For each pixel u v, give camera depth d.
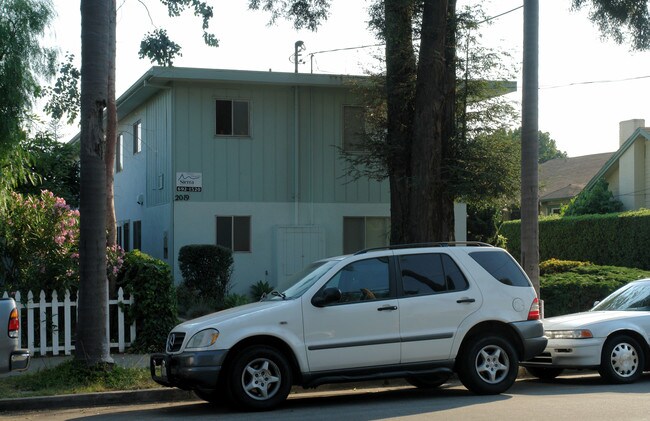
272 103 23.00
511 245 35.78
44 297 14.12
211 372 9.62
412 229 17.66
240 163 22.77
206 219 22.44
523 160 14.47
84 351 11.57
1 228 14.90
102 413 10.12
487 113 19.94
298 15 18.25
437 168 17.70
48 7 16.16
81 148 11.78
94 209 11.66
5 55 15.73
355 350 10.11
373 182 23.75
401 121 18.58
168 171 22.62
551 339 12.02
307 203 23.22
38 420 9.61
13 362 9.98
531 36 14.45
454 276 10.71
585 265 21.75
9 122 15.86
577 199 36.22
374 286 10.39
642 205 35.16
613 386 11.62
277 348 9.98
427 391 11.55
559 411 9.25
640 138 35.22
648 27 18.92
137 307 14.69
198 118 22.47
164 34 16.34
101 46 11.77
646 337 11.98
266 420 9.19
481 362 10.68
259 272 22.81
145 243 25.34
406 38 18.08
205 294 20.86
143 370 12.04
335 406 10.23
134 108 26.44
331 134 23.41
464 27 18.94
